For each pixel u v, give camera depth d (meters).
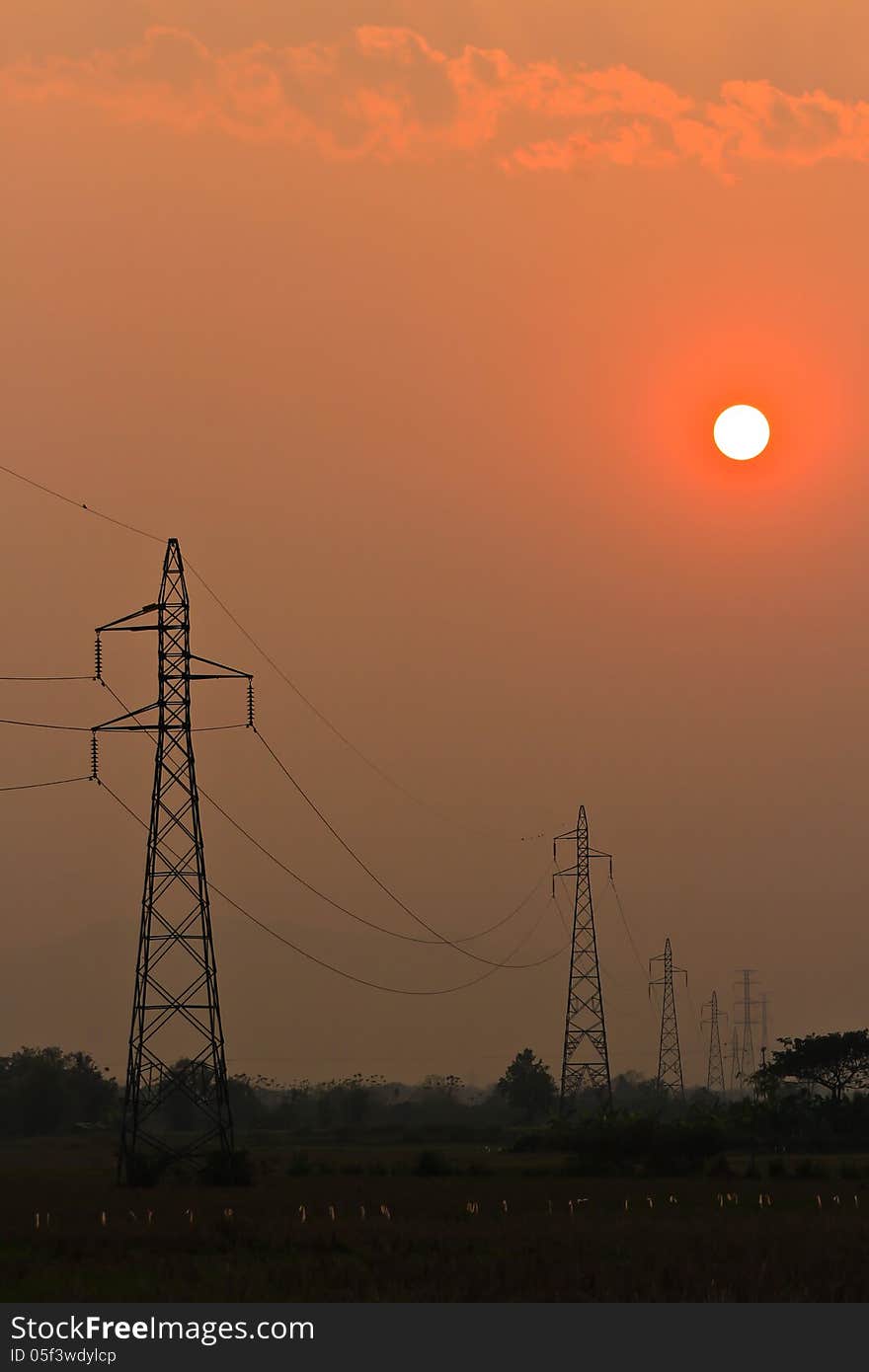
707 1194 158.00
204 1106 178.75
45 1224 117.88
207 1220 122.25
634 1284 80.88
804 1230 112.06
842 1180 184.75
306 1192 158.75
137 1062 172.38
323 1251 101.00
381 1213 131.12
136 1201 144.62
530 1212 134.25
